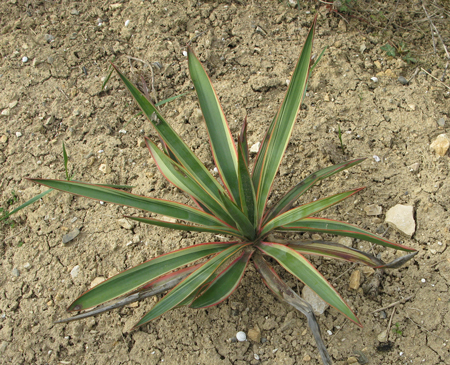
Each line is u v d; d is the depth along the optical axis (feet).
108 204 2.80
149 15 3.43
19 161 2.95
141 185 2.84
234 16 3.45
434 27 3.26
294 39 3.34
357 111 3.00
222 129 2.31
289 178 2.82
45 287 2.56
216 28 3.40
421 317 2.34
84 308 1.99
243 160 2.00
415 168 2.76
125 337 2.40
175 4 3.49
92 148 2.98
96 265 2.61
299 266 2.03
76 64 3.29
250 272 2.52
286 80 3.14
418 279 2.44
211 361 2.31
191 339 2.37
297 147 2.90
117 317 2.44
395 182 2.74
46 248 2.67
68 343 2.41
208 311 2.43
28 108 3.13
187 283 2.06
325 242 2.25
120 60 3.31
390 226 2.61
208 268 2.12
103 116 3.10
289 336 2.35
